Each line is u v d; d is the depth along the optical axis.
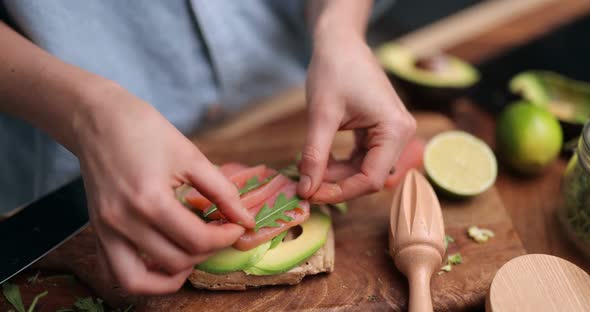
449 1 0.81
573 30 0.75
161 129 0.39
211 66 0.60
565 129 0.59
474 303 0.46
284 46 0.64
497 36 0.75
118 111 0.39
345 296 0.46
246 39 0.60
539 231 0.52
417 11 0.80
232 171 0.50
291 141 0.60
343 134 0.60
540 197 0.55
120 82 0.57
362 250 0.49
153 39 0.56
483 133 0.63
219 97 0.62
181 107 0.61
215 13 0.57
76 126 0.40
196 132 0.64
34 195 0.61
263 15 0.61
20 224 0.48
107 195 0.38
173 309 0.45
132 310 0.45
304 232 0.47
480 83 0.69
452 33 0.76
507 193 0.55
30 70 0.42
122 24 0.55
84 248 0.49
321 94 0.46
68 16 0.52
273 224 0.45
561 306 0.42
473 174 0.54
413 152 0.54
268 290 0.46
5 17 0.52
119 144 0.38
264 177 0.50
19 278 0.47
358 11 0.53
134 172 0.38
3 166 0.59
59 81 0.41
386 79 0.47
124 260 0.39
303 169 0.46
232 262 0.44
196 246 0.39
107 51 0.55
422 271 0.44
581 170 0.48
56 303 0.46
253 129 0.62
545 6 0.79
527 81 0.64
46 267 0.48
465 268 0.48
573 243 0.50
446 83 0.65
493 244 0.50
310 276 0.47
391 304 0.45
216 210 0.45
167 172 0.38
